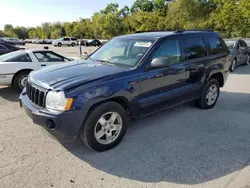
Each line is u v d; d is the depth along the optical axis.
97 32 63.28
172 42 4.40
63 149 3.55
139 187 2.71
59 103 3.06
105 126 3.48
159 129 4.30
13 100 6.13
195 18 38.38
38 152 3.46
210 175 2.93
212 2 37.31
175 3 42.03
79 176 2.91
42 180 2.82
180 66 4.44
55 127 3.05
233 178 2.87
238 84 8.12
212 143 3.77
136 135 4.05
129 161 3.25
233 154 3.43
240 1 26.36
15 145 3.64
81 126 3.22
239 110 5.36
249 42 14.13
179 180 2.84
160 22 48.16
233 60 10.65
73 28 71.50
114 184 2.77
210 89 5.36
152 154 3.44
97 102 3.27
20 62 6.84
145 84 3.84
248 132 4.19
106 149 3.53
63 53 25.33
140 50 4.11
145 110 3.95
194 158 3.32
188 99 4.83
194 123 4.59
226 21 30.22
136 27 56.28
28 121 4.62
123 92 3.50
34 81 3.53
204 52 5.09
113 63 4.09
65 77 3.42
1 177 2.86
